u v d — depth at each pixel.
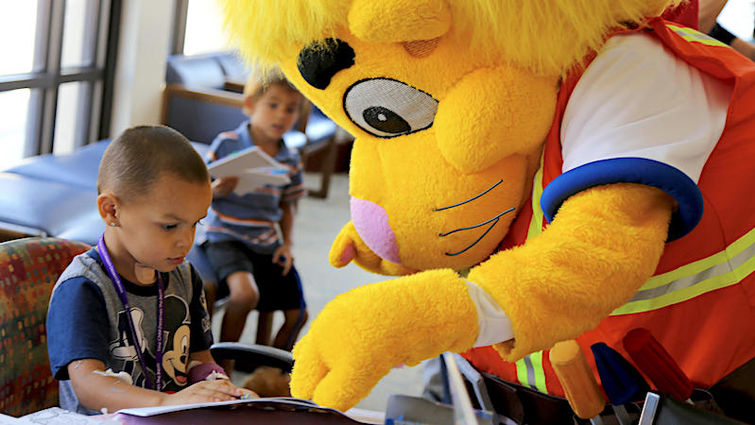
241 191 2.59
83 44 4.25
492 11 1.06
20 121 3.83
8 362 1.34
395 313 1.01
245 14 1.19
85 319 1.27
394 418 0.91
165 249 1.30
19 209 2.73
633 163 1.04
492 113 1.12
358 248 1.44
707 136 1.11
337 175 6.26
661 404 1.02
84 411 1.32
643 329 1.10
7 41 3.58
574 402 1.12
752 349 1.22
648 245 1.06
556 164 1.18
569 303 1.05
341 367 1.01
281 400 0.98
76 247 1.52
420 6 1.06
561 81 1.18
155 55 4.55
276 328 3.25
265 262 2.73
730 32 2.03
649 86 1.12
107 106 4.39
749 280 1.19
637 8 1.14
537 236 1.11
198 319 1.49
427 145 1.21
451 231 1.23
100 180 1.30
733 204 1.17
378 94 1.18
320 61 1.17
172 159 1.27
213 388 1.23
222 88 5.31
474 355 1.38
